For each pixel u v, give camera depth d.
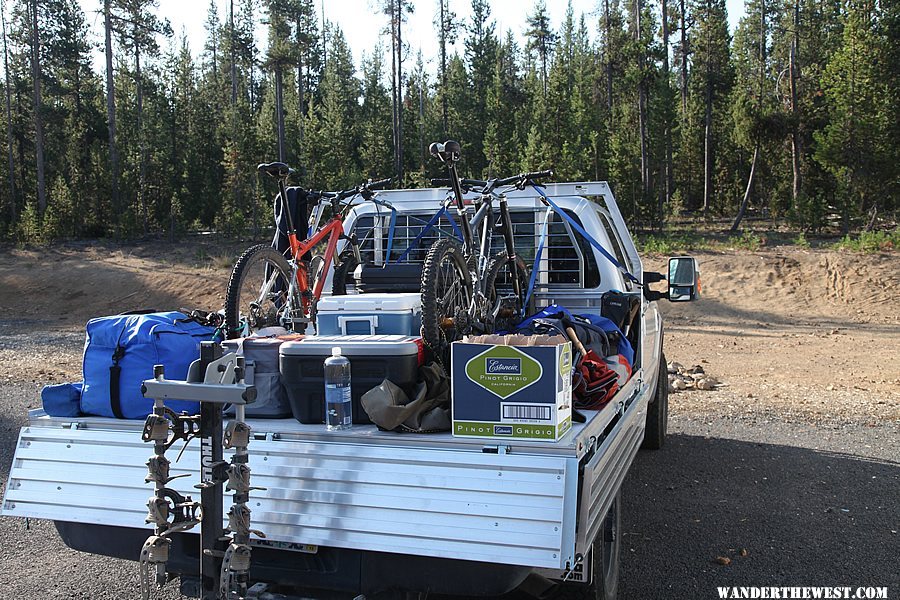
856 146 30.59
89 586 4.29
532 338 2.95
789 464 6.38
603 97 57.19
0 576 4.43
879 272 24.03
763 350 15.21
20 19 45.62
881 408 8.70
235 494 2.67
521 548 2.70
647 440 6.80
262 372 3.43
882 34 30.62
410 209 5.80
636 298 5.01
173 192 41.50
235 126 39.97
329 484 2.94
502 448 2.82
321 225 5.61
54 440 3.40
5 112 48.62
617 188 34.66
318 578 2.96
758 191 43.97
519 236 5.54
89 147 47.09
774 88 53.31
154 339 3.37
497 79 44.62
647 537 4.83
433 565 2.84
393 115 47.19
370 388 3.19
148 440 2.71
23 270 31.34
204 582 2.76
